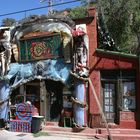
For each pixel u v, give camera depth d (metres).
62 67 18.36
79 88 17.50
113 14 24.58
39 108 19.17
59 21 18.47
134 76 17.16
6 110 19.62
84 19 17.86
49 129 18.28
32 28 19.17
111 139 16.19
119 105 17.27
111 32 24.53
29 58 19.30
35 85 19.33
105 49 18.83
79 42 17.50
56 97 18.83
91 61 17.66
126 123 17.03
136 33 24.53
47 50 18.75
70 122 18.08
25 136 17.38
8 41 19.67
